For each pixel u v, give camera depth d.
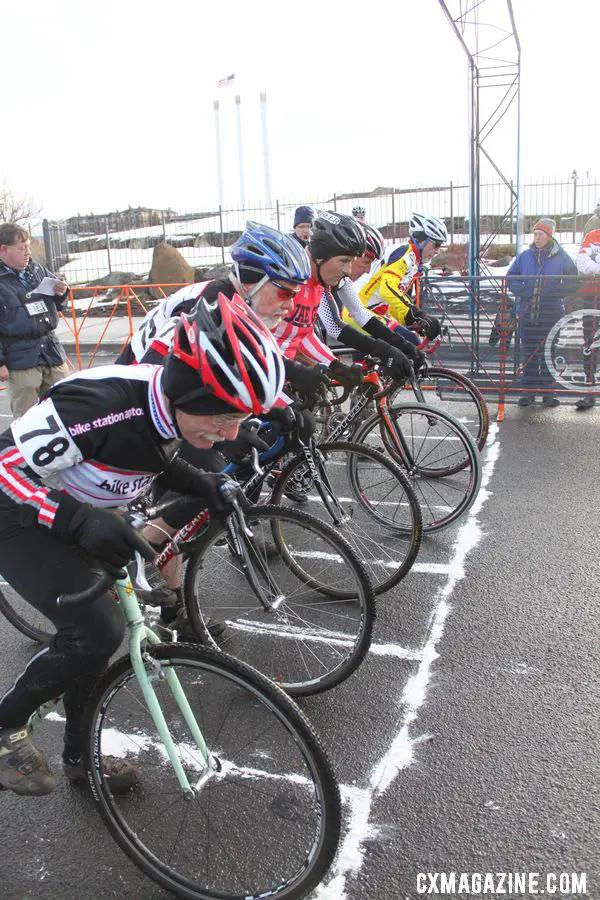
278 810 2.16
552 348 6.43
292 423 2.94
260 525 2.88
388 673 2.89
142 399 1.72
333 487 3.61
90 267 18.47
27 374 5.13
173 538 2.71
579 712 2.61
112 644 1.89
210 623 3.03
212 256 18.31
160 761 2.18
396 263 4.61
